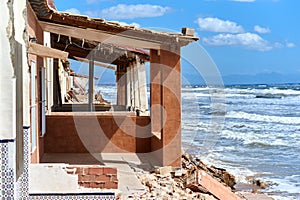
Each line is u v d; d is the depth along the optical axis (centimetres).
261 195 1243
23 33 584
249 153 2314
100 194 709
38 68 1043
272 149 2508
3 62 475
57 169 707
